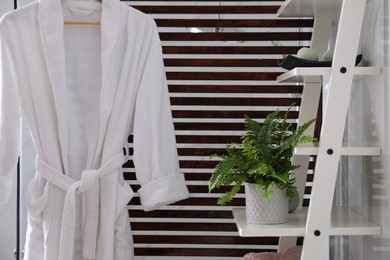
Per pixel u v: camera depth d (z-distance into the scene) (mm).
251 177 1760
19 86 1768
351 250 1984
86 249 1794
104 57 1771
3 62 1763
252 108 2281
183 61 2250
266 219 1744
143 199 1803
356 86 1931
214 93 2279
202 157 2283
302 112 2086
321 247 1615
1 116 1767
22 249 2191
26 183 2191
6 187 1793
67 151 1774
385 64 1578
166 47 2246
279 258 1905
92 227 1789
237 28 2273
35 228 1783
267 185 1700
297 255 1923
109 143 1775
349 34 1574
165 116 1855
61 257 1714
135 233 2287
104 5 1793
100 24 1836
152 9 2250
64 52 1779
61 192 1769
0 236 2262
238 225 1758
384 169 1607
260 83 2275
